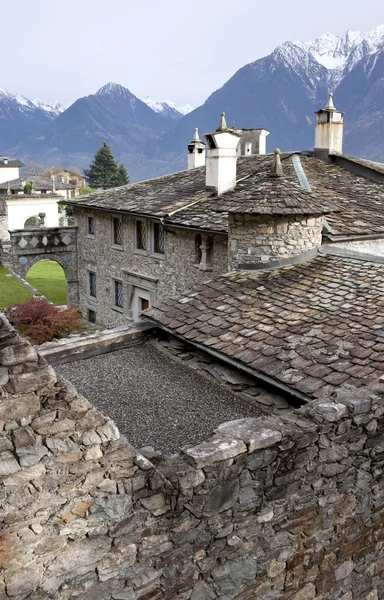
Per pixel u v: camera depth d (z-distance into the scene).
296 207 9.41
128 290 20.42
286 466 4.77
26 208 44.47
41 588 3.75
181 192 17.44
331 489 5.20
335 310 7.54
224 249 14.38
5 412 3.47
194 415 6.78
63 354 8.45
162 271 17.89
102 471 3.84
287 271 9.40
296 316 7.65
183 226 14.60
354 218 12.53
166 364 8.41
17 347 3.47
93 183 76.69
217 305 8.66
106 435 3.80
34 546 3.68
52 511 3.70
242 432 4.62
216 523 4.45
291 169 15.51
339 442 5.10
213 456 4.26
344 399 5.25
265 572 4.92
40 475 3.62
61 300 28.62
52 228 24.50
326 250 9.92
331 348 6.62
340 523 5.40
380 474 5.62
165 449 5.96
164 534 4.20
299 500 4.97
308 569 5.27
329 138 17.05
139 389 7.52
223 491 4.40
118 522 3.96
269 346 7.04
